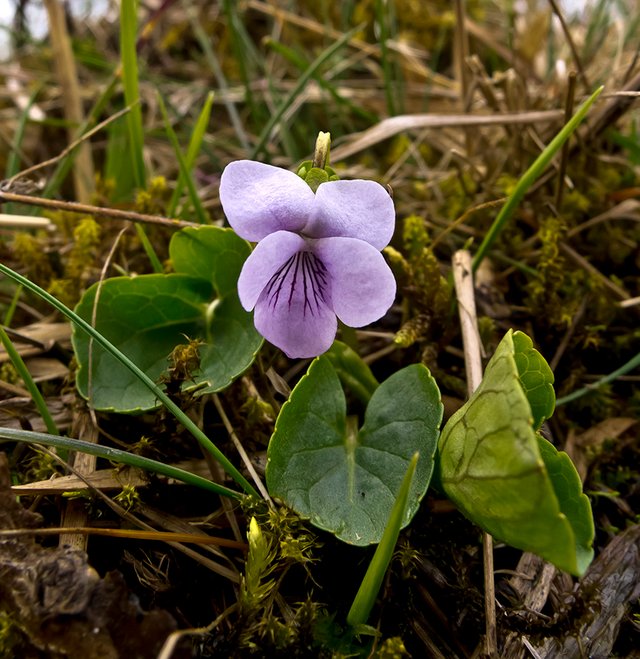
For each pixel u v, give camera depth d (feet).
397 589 0.18
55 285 0.26
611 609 0.18
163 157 0.37
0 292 0.27
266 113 0.40
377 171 0.35
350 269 0.17
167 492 0.19
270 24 0.46
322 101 0.37
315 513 0.17
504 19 0.46
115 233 0.28
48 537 0.18
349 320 0.17
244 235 0.17
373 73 0.44
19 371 0.19
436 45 0.46
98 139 0.40
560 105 0.30
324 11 0.41
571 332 0.25
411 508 0.17
